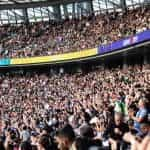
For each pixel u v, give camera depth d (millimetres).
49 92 58781
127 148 10195
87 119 15688
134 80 39781
